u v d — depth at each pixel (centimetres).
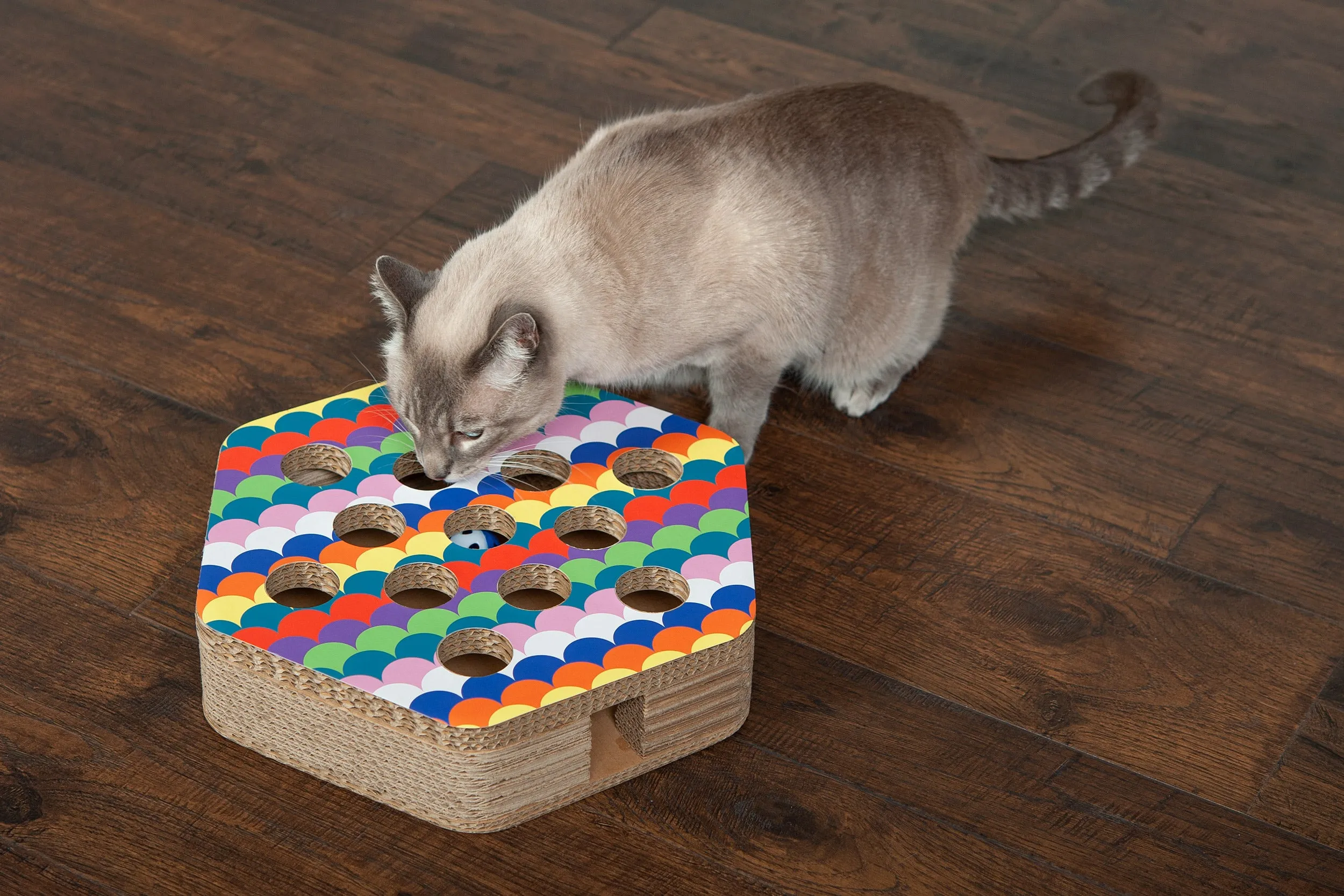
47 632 163
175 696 158
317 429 165
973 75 257
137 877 141
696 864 146
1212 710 164
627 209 169
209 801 148
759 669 165
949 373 206
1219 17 274
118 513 178
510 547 152
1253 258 227
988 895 145
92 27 258
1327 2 279
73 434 187
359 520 158
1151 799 155
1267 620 174
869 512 185
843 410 200
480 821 144
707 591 147
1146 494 190
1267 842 151
